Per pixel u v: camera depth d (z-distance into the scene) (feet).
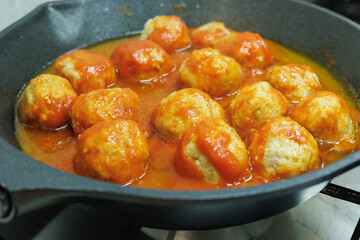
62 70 0.99
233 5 1.29
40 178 0.61
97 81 0.98
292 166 0.76
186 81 0.97
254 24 1.29
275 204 0.68
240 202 0.60
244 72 1.08
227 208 0.65
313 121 0.84
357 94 1.04
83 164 0.75
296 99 0.95
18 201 0.59
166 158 0.82
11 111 0.95
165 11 1.32
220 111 0.88
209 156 0.74
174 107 0.84
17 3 1.15
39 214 0.79
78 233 0.77
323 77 1.12
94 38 1.24
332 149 0.85
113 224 0.77
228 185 0.76
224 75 0.95
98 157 0.74
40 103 0.88
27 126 0.91
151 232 0.77
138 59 1.01
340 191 0.84
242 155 0.76
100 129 0.75
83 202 0.64
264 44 1.09
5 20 1.14
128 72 1.03
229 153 0.75
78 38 1.21
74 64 0.98
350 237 0.78
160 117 0.86
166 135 0.85
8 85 0.99
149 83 1.04
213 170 0.75
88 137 0.75
